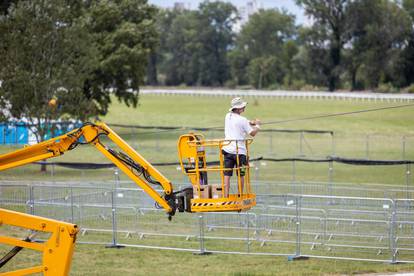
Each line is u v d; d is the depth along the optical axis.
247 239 69.50
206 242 73.44
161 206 53.47
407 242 71.81
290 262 65.69
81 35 135.88
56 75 131.50
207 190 51.28
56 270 46.06
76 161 147.00
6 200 88.19
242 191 52.22
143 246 71.25
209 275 60.34
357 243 70.50
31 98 131.38
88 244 72.94
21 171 131.62
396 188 106.75
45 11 132.12
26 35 131.25
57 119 132.50
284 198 83.56
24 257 68.12
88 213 78.62
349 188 91.06
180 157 51.66
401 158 155.62
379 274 61.16
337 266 63.78
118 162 51.25
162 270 62.41
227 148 52.12
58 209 78.75
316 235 72.50
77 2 154.88
